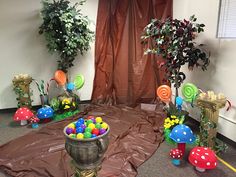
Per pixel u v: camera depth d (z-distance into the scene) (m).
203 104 2.17
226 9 2.42
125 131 2.64
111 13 3.45
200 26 2.46
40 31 3.11
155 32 2.55
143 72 3.54
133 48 3.53
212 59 2.62
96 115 3.19
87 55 3.62
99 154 1.54
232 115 2.38
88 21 3.17
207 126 2.19
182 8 3.10
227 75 2.41
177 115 2.69
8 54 3.25
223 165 2.04
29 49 3.33
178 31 2.41
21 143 2.35
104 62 3.64
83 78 3.39
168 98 2.95
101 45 3.56
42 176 1.83
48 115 2.93
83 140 1.45
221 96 2.18
